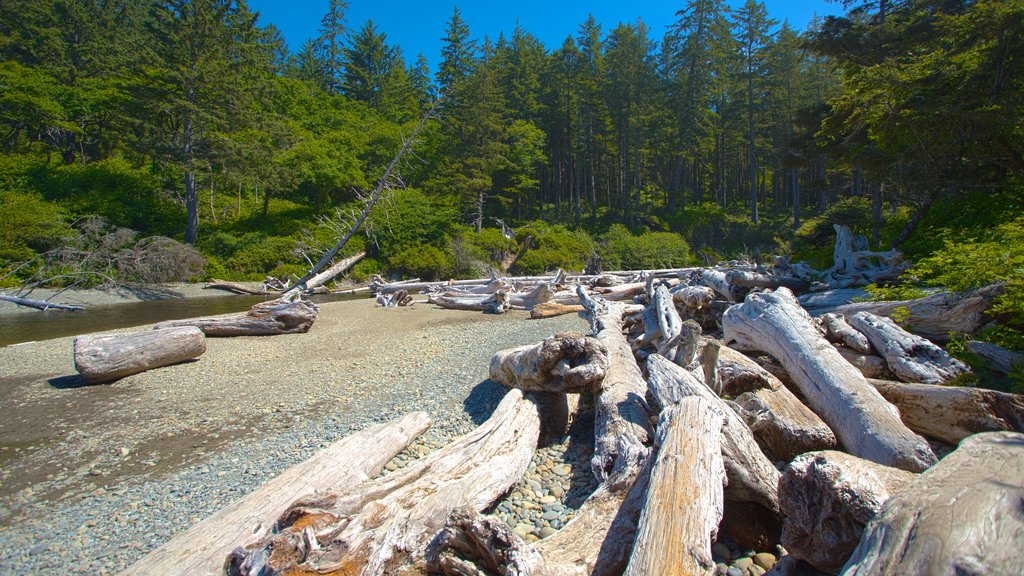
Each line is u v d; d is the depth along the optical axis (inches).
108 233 1017.5
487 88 1589.6
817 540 93.7
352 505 131.3
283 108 1916.8
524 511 152.5
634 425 170.6
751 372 186.9
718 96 2033.7
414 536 115.3
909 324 228.4
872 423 147.0
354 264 1211.2
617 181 2253.9
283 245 1224.8
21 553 145.4
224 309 768.3
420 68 2901.1
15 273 917.2
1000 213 395.9
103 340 334.0
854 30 674.8
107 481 191.5
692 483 111.4
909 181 490.3
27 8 1571.1
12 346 452.1
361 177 1475.1
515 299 661.9
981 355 186.9
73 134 1483.8
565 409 225.5
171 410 272.5
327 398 283.9
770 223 1711.4
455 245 1285.7
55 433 243.1
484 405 255.8
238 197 1482.5
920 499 70.9
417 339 454.9
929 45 565.9
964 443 87.5
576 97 1941.4
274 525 126.3
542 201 2171.5
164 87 1184.8
